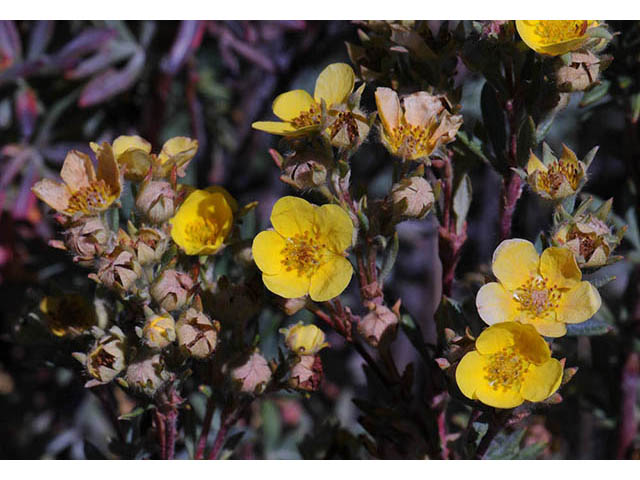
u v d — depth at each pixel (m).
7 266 0.46
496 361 0.32
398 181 0.34
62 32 0.48
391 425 0.36
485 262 0.46
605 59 0.34
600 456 0.45
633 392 0.42
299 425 0.48
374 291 0.35
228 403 0.36
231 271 0.38
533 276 0.33
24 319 0.38
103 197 0.35
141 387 0.34
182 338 0.33
